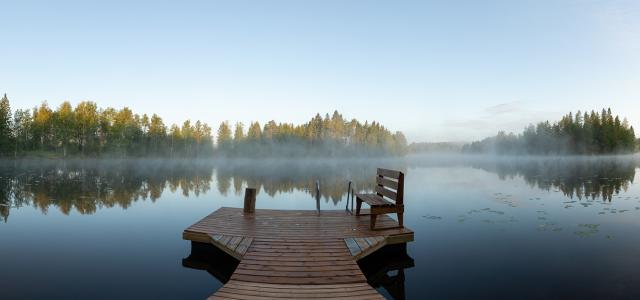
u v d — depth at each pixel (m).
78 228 11.24
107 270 7.32
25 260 7.91
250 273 5.30
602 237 9.45
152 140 78.56
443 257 7.96
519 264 7.43
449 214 13.04
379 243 6.90
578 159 74.94
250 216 9.27
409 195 18.44
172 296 6.01
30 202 16.34
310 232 7.57
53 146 68.56
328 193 20.20
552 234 9.85
